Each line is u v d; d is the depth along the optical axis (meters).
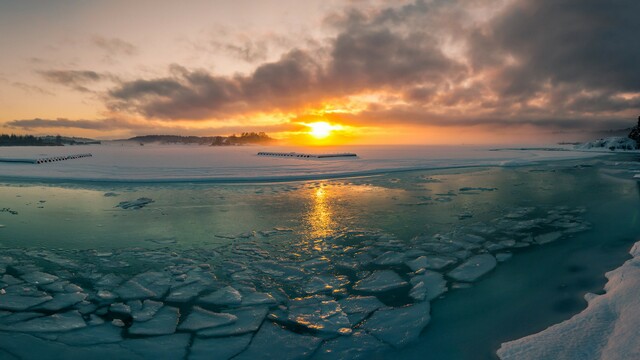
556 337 5.66
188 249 10.82
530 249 10.59
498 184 23.91
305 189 21.89
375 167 34.50
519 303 7.29
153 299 7.69
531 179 26.38
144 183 23.98
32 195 19.86
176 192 20.75
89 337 6.21
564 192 20.44
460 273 8.90
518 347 5.55
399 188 22.28
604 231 12.14
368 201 18.06
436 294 7.80
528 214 15.03
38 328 6.46
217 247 11.00
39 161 38.09
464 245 11.08
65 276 8.84
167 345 6.01
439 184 24.02
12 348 5.80
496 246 10.91
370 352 5.79
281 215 15.07
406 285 8.28
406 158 49.75
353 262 9.76
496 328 6.39
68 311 7.12
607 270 8.76
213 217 14.75
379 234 12.28
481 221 13.96
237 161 43.69
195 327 6.59
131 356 5.69
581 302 7.20
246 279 8.68
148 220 14.26
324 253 10.46
